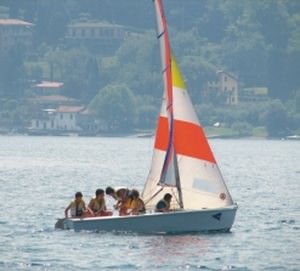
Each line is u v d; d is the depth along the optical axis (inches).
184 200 6378.0
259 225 7185.0
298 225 7258.9
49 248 5944.9
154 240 6131.9
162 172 6378.0
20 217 7500.0
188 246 5999.0
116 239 6151.6
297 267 5575.8
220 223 6343.5
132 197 6343.5
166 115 6412.4
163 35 6491.1
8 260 5629.9
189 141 6387.8
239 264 5605.3
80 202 6510.8
